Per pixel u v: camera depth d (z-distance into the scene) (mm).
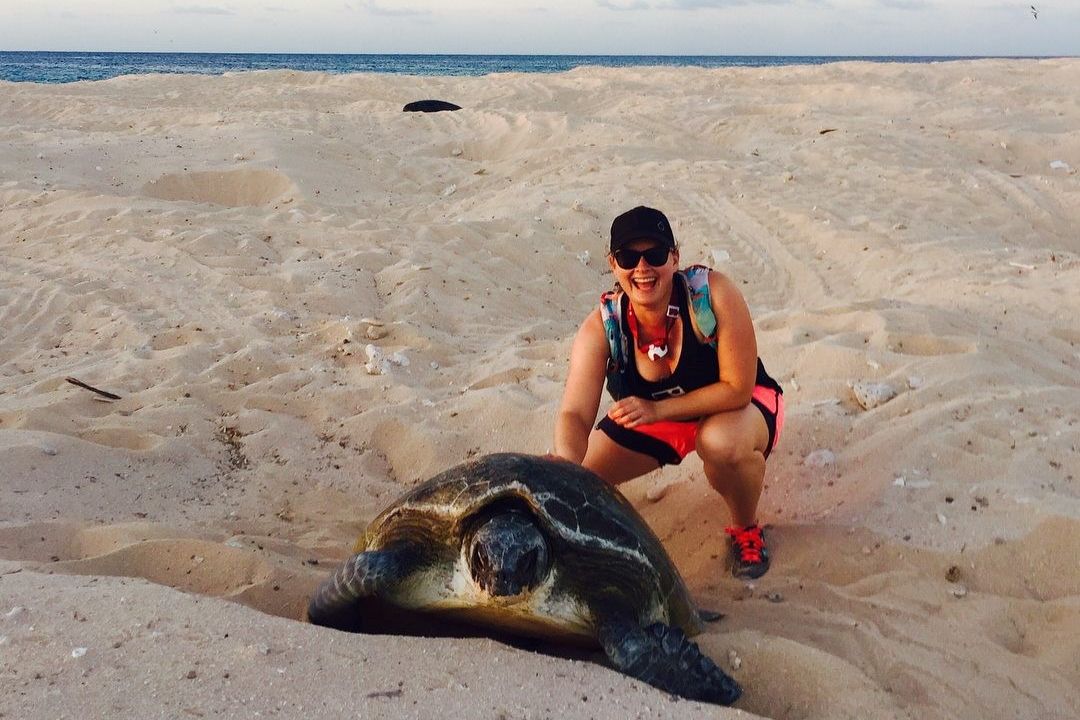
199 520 3912
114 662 2404
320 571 3512
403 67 71188
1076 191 10008
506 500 2789
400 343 5938
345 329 6000
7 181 10117
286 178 10766
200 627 2621
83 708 2189
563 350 5875
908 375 4879
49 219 8875
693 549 3857
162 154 11594
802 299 7289
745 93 17797
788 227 8938
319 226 8812
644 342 3395
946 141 12383
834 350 5242
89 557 3451
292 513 4117
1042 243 8617
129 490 4047
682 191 10102
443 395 5234
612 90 18844
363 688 2373
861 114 14766
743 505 3576
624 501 3078
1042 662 2939
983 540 3496
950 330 5516
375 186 11398
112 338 5898
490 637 3014
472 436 4766
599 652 2975
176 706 2217
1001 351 5230
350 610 2859
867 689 2715
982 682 2832
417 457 4617
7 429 4352
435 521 2795
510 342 6172
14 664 2383
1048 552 3395
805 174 10828
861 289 7289
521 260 7988
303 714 2229
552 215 9094
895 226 8609
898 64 23469
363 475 4488
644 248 3098
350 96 20141
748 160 11898
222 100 18906
